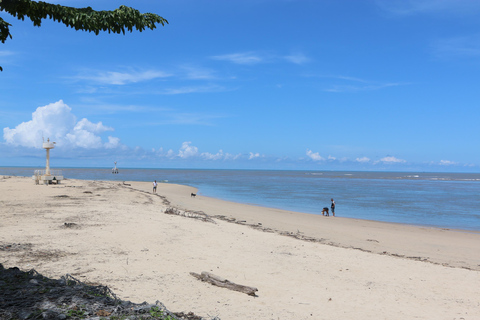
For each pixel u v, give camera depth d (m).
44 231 14.21
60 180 53.16
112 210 22.22
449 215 35.00
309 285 9.41
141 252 11.60
